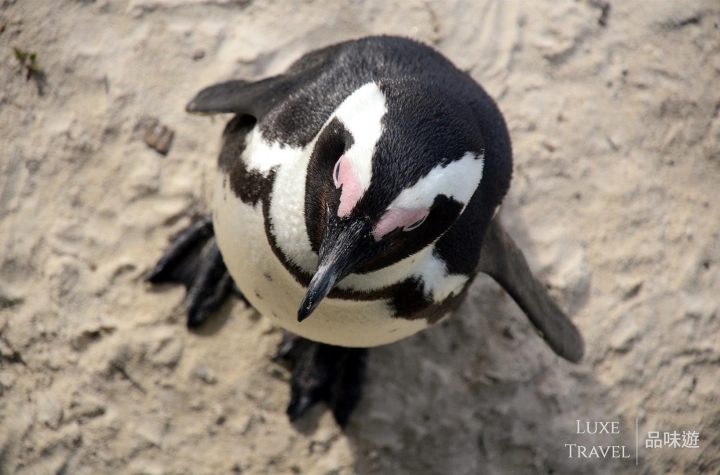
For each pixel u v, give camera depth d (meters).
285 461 7.64
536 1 9.59
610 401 8.37
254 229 5.84
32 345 7.78
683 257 9.02
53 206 8.08
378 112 4.84
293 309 6.23
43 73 8.41
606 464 8.23
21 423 7.65
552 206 8.82
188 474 7.55
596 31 9.62
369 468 7.70
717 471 8.71
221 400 7.71
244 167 5.94
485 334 8.23
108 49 8.59
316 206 5.23
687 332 8.77
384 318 6.10
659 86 9.54
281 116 5.94
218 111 6.64
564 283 8.52
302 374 7.78
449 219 5.12
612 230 8.89
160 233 8.11
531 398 8.15
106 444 7.60
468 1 9.45
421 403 7.93
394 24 9.26
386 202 4.71
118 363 7.72
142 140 8.36
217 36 8.85
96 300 7.89
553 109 9.17
